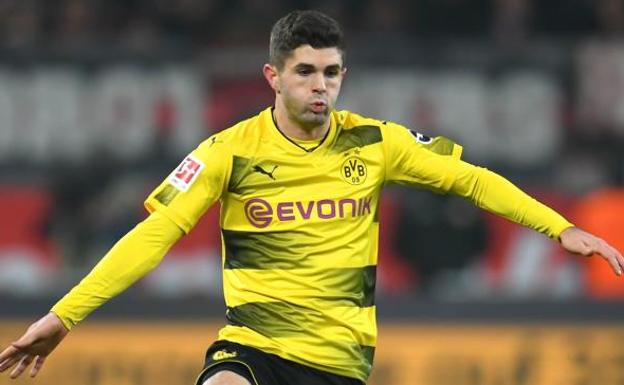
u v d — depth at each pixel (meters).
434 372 38.25
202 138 44.56
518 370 38.22
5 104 44.69
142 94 44.62
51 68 44.81
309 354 20.45
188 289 43.50
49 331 19.72
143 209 44.16
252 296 20.62
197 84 44.62
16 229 44.44
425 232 44.03
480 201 21.11
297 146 20.73
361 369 20.78
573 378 38.16
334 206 20.66
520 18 50.06
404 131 21.36
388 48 44.94
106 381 37.62
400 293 41.09
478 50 45.09
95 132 44.62
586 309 38.47
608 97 45.03
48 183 44.59
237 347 20.59
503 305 38.47
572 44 45.25
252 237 20.69
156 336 37.91
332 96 20.33
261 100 44.62
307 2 49.44
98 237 44.16
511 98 44.97
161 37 49.09
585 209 44.41
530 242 43.88
